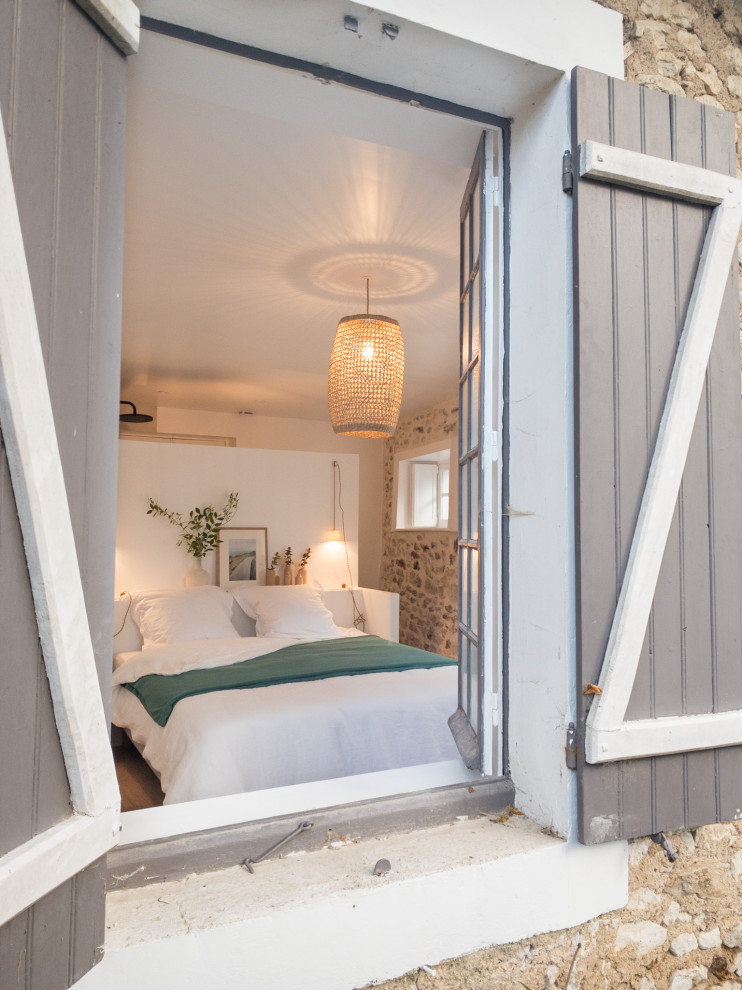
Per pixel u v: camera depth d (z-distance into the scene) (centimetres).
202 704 309
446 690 326
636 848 154
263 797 154
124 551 495
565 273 147
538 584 154
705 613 152
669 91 170
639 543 144
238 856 134
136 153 242
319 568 569
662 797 147
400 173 254
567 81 150
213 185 265
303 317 430
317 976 121
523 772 160
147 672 386
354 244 318
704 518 153
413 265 342
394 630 546
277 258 335
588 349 143
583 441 141
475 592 181
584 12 154
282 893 123
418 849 141
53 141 94
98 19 104
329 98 163
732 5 183
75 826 92
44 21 92
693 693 150
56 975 91
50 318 92
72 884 94
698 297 154
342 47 139
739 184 158
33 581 87
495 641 168
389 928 127
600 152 143
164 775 299
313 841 141
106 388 105
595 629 141
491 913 136
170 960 110
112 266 107
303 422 805
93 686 96
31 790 87
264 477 550
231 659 395
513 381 167
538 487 155
